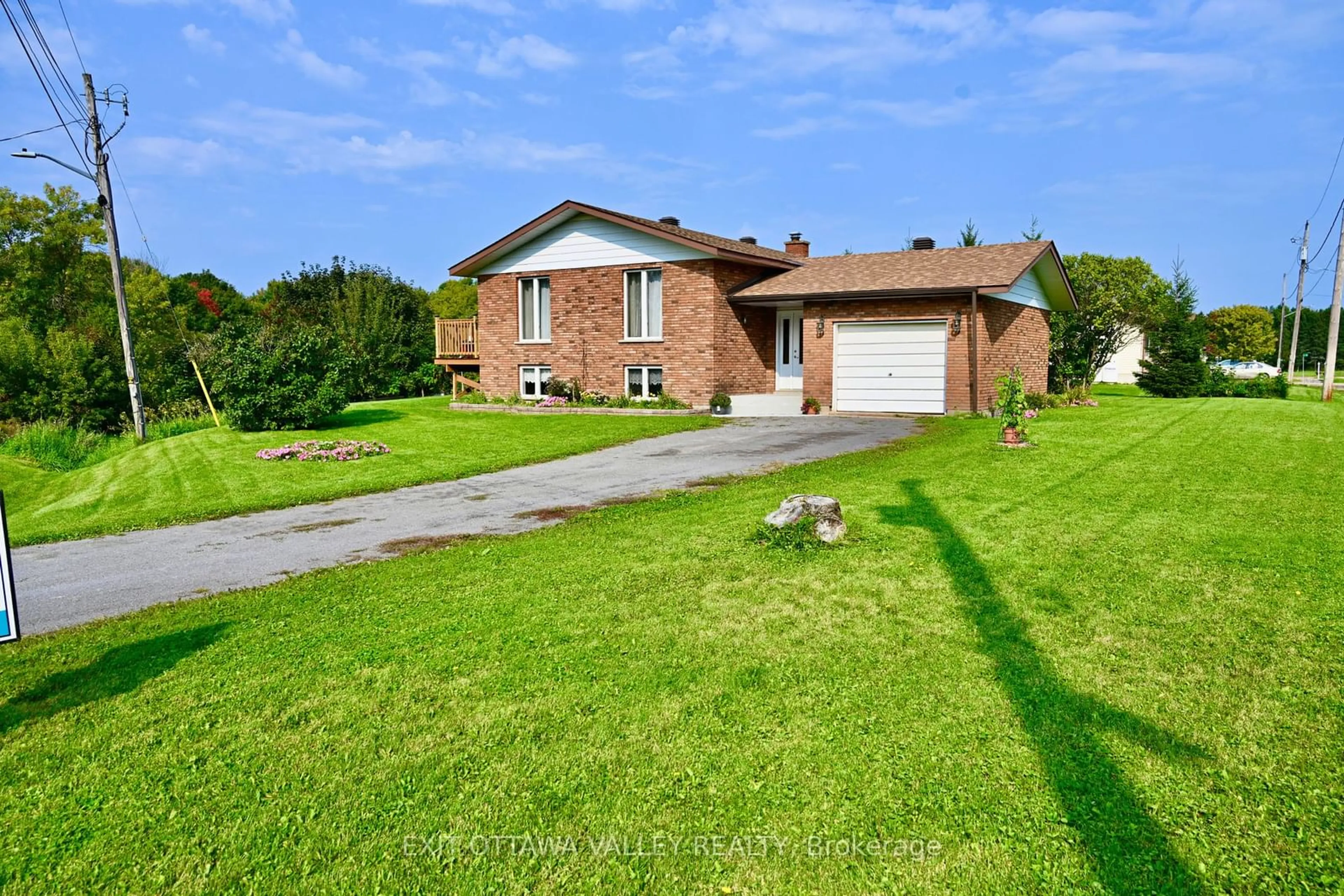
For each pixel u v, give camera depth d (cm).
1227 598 526
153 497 1182
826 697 409
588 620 527
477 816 324
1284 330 6400
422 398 2911
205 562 767
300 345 1855
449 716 404
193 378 2767
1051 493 857
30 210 3778
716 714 396
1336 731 362
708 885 284
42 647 530
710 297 1947
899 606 532
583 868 294
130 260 4362
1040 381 2270
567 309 2191
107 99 2041
